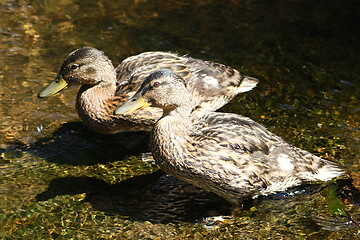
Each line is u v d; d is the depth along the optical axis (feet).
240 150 28.27
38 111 35.96
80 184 30.45
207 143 28.04
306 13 49.65
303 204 29.14
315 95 38.58
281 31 46.80
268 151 28.91
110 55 41.96
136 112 32.81
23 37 43.65
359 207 28.71
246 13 49.32
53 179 30.68
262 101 37.83
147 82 28.76
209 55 42.93
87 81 33.40
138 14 48.19
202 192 30.37
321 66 42.16
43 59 41.04
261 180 28.35
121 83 34.58
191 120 31.71
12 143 33.17
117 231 27.27
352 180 30.45
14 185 29.96
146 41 44.19
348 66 42.19
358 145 33.32
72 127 35.12
